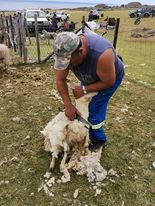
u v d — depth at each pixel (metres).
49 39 5.87
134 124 2.10
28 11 8.72
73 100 2.40
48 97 2.52
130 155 1.75
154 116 2.25
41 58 3.96
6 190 1.47
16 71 3.32
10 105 2.37
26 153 1.73
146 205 1.40
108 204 1.40
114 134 1.95
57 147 1.56
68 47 1.22
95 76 1.38
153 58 4.75
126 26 11.08
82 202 1.40
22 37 3.74
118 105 2.41
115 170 1.61
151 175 1.59
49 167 1.61
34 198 1.42
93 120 1.56
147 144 1.87
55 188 1.47
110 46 1.33
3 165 1.64
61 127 1.54
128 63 4.24
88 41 1.31
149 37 7.54
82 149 1.60
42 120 2.11
